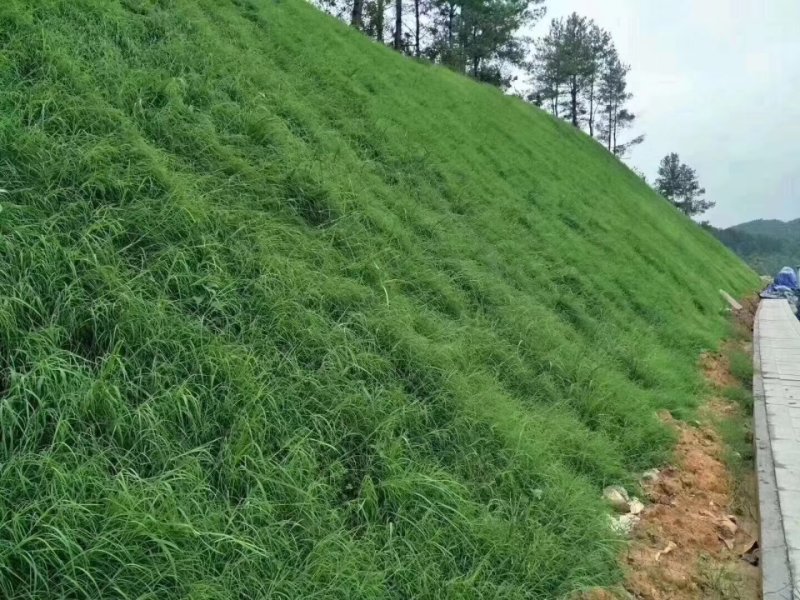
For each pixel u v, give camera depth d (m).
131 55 5.72
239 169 5.10
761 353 9.70
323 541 2.88
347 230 5.38
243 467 3.04
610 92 42.19
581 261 9.65
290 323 4.00
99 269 3.49
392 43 27.28
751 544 4.20
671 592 3.61
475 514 3.51
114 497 2.58
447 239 6.87
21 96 4.25
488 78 30.25
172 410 3.11
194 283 3.83
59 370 2.92
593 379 5.77
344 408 3.67
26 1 5.20
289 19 10.40
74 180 3.96
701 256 22.27
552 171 14.75
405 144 8.87
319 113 7.77
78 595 2.34
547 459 4.21
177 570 2.51
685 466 5.26
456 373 4.46
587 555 3.58
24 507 2.44
